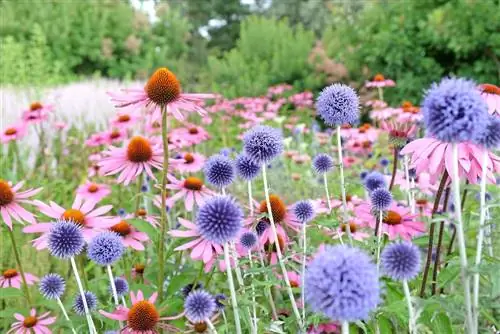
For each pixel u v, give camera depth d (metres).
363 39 3.17
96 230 0.69
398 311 0.51
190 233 0.61
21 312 0.74
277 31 4.25
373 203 0.64
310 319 0.53
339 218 0.75
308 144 2.03
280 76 3.65
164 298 0.72
